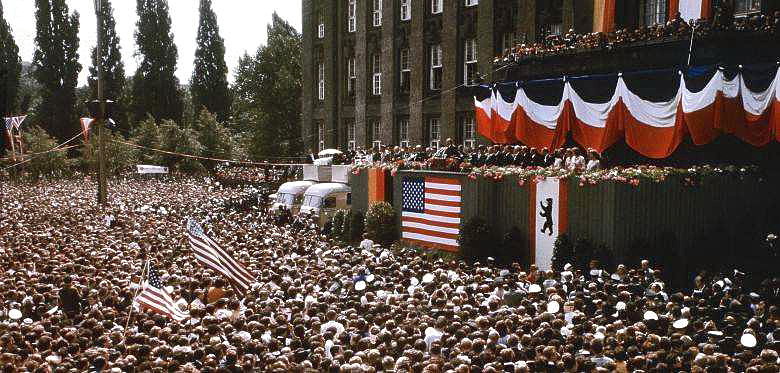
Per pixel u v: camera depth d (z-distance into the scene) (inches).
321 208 1653.5
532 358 457.4
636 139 1096.8
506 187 1101.7
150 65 3959.2
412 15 1897.1
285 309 610.5
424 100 1872.5
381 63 2007.9
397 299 647.8
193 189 2652.6
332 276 791.1
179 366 416.5
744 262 949.8
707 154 1147.3
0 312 590.6
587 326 523.2
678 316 569.3
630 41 1175.0
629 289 719.1
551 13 1521.9
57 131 3868.1
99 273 768.9
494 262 1082.7
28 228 1248.2
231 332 515.8
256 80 3129.9
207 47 3998.5
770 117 1018.7
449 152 1311.5
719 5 1099.3
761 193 1065.5
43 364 408.5
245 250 940.6
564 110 1184.8
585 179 975.0
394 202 1339.8
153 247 954.1
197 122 3843.5
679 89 1047.6
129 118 4033.0
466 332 498.0
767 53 1082.7
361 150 1800.0
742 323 566.9
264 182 2455.7
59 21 3846.0
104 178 1596.9
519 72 1364.4
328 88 2202.3
